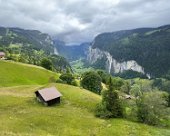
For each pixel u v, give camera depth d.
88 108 95.06
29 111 85.06
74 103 98.62
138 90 113.44
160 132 80.62
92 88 132.38
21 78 141.38
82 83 134.25
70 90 112.69
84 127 76.62
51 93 96.75
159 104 95.81
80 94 108.44
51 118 79.81
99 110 90.94
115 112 90.69
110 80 95.88
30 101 96.75
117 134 73.38
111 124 81.88
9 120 73.69
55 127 73.75
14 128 67.50
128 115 93.94
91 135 71.00
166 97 133.00
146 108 91.44
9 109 85.25
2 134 56.00
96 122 81.69
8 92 106.75
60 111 88.19
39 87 118.75
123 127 79.75
